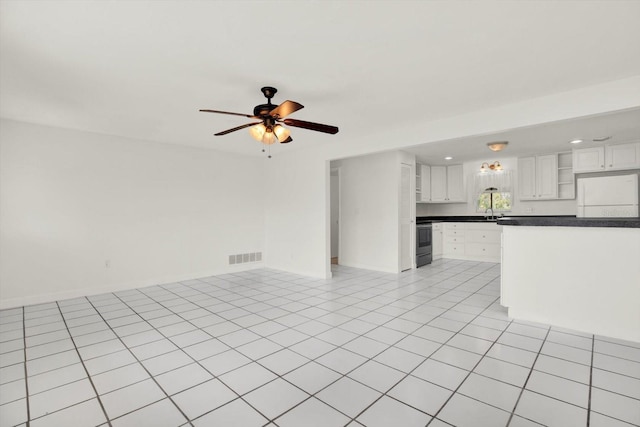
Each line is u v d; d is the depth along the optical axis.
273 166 6.26
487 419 1.72
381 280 5.14
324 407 1.85
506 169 6.84
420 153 6.08
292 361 2.41
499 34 2.05
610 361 2.36
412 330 3.00
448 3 1.73
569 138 4.91
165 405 1.88
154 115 3.66
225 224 5.86
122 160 4.68
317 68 2.51
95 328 3.12
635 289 2.71
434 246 7.01
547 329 3.00
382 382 2.11
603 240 2.85
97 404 1.89
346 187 6.41
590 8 1.78
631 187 5.12
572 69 2.54
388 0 1.71
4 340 2.83
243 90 2.94
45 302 4.03
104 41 2.10
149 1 1.70
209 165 5.64
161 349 2.63
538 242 3.16
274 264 6.27
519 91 2.98
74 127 4.17
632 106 2.69
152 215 4.97
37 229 4.01
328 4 1.74
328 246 5.38
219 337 2.88
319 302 3.95
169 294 4.40
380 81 2.76
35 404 1.89
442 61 2.41
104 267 4.51
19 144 3.89
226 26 1.94
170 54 2.28
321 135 4.63
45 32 1.98
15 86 2.81
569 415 1.75
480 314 3.45
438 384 2.07
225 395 1.98
